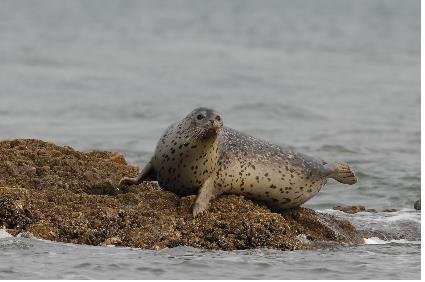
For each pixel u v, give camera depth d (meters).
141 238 46.50
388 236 53.38
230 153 51.06
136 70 183.62
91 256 44.06
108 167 54.12
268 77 174.88
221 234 47.31
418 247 50.16
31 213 46.81
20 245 44.84
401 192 69.25
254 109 125.38
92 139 95.56
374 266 44.97
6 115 117.06
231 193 51.50
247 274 42.47
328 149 90.50
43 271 41.53
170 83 162.25
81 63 193.50
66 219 46.81
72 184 50.81
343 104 136.00
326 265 44.66
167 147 50.78
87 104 129.12
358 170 77.00
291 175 52.28
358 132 105.62
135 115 119.19
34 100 133.38
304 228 51.28
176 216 48.69
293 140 98.12
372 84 166.25
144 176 52.38
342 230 52.28
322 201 65.00
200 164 50.03
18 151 53.09
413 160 84.56
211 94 146.25
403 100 142.62
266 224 48.09
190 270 42.62
